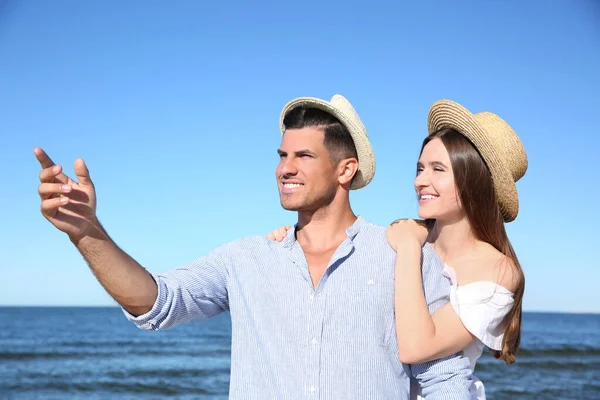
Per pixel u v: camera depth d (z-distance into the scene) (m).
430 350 2.98
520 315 3.52
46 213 2.55
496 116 3.97
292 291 2.96
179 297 2.99
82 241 2.65
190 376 24.92
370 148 3.29
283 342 2.89
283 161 3.19
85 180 2.61
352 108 3.40
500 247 3.58
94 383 23.02
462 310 3.22
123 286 2.78
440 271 3.35
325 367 2.84
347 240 3.09
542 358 27.89
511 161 3.82
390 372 2.93
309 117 3.17
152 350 34.03
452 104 3.59
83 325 52.81
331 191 3.17
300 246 3.08
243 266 3.09
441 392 3.05
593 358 28.19
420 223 3.46
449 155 3.50
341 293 2.96
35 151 2.47
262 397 2.85
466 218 3.58
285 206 3.15
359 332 2.91
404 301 2.99
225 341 39.28
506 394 19.80
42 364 27.91
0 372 25.38
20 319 61.91
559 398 19.30
